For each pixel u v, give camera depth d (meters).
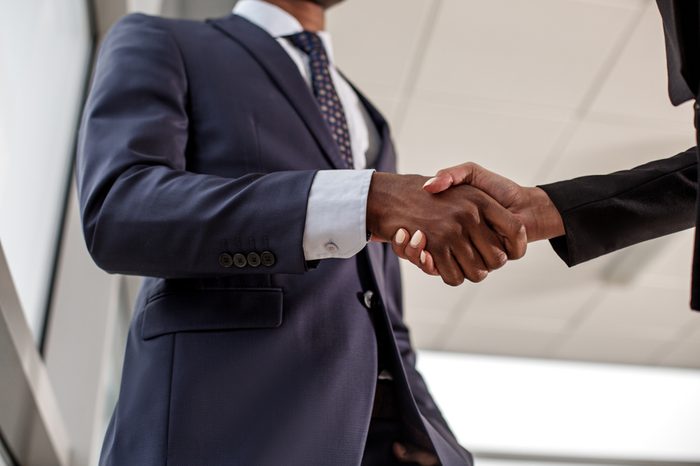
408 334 1.18
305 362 0.86
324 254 0.84
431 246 0.82
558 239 0.89
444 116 3.59
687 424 5.37
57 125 1.80
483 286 4.49
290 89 1.07
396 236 0.83
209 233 0.83
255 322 0.88
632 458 5.40
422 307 4.72
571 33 3.21
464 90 3.46
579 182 0.91
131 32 1.09
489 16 3.16
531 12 3.14
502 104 3.52
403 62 3.36
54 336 1.80
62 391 1.76
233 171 0.98
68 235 1.89
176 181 0.88
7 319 1.28
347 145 1.13
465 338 5.02
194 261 0.84
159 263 0.85
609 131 3.62
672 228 0.91
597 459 5.35
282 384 0.85
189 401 0.84
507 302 4.66
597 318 4.82
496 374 5.25
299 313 0.89
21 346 1.35
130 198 0.87
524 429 5.34
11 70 1.41
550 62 3.32
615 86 3.40
